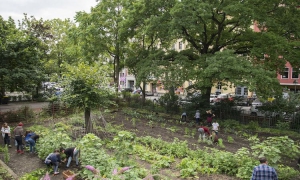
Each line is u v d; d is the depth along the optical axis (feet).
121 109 85.15
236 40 68.69
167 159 34.55
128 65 87.15
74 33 87.10
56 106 72.23
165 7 68.08
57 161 30.66
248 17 56.13
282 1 59.88
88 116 50.60
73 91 47.21
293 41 60.44
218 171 31.12
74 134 49.32
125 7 81.41
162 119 67.97
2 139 48.93
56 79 52.13
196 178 28.99
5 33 65.67
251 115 68.33
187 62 64.49
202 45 77.66
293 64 62.75
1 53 57.36
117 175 18.61
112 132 51.52
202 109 69.67
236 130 58.18
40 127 55.16
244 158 30.76
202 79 58.54
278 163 35.12
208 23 68.90
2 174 30.01
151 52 77.41
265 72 53.93
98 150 31.32
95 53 86.48
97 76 48.32
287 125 58.03
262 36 58.08
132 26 78.43
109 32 88.07
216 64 53.78
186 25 56.90
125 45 94.68
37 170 31.53
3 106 93.61
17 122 64.69
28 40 62.64
